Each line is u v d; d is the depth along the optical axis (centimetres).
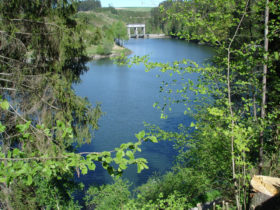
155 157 1745
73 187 1033
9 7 777
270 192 471
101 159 207
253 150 565
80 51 917
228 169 552
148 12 17600
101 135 2062
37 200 916
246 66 434
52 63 872
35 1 795
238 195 481
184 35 464
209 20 444
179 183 856
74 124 996
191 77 2617
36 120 883
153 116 2378
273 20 443
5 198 824
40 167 212
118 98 2934
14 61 816
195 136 563
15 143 889
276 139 543
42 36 834
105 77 4044
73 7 871
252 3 471
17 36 809
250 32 559
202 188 671
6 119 811
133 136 2038
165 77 3856
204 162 583
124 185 1010
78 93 3170
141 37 11250
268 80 571
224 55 498
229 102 425
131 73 4281
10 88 796
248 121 463
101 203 984
